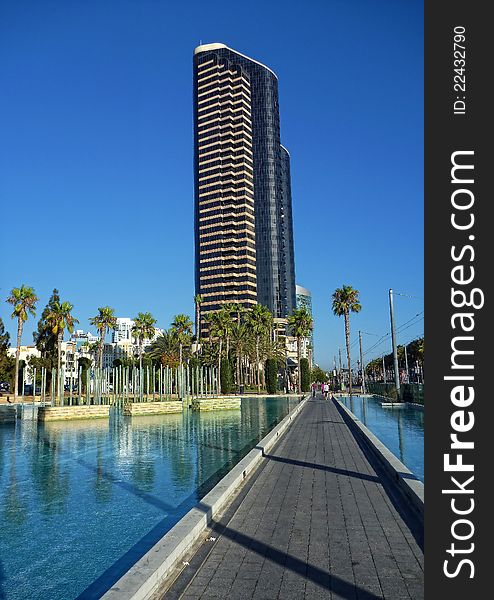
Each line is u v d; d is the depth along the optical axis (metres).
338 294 64.94
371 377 152.38
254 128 160.00
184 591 4.67
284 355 91.88
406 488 8.29
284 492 8.66
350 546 5.85
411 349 88.88
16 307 53.88
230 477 9.11
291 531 6.44
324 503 7.89
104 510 8.93
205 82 158.12
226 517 7.10
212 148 153.75
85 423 27.36
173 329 77.00
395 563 5.32
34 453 16.23
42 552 6.78
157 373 74.00
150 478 11.82
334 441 15.93
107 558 6.56
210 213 150.62
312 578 4.95
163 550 5.24
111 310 69.62
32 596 5.45
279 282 150.62
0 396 63.72
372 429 20.73
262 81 162.75
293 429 19.83
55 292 56.75
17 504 9.41
